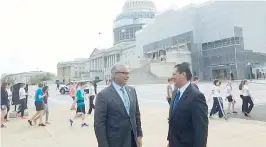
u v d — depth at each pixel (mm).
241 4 64250
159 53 85250
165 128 9133
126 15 127625
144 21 121625
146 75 67500
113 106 3506
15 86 14289
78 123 11023
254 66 61531
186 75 3363
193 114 3127
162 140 7258
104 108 3484
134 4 131500
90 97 13953
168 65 70688
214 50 67875
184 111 3205
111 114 3512
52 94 36312
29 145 7234
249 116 11266
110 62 115875
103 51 118000
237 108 13961
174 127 3336
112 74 3754
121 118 3504
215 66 67125
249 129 8297
